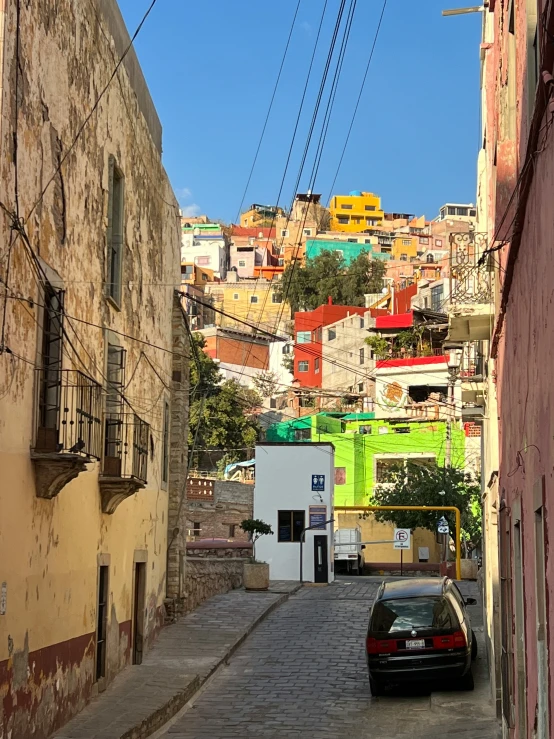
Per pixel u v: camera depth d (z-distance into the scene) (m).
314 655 19.70
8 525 10.45
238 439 59.00
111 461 15.17
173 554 22.42
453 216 140.75
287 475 40.88
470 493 47.44
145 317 19.09
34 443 11.39
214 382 58.91
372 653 15.73
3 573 10.27
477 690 16.00
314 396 63.50
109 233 15.85
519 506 8.55
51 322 12.49
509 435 9.99
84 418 13.53
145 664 17.66
